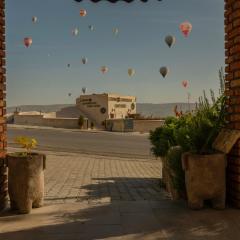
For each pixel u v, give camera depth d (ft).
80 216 20.61
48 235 17.72
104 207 22.31
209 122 23.13
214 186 20.79
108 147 82.84
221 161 20.88
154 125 144.15
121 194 31.96
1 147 21.84
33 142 23.67
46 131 129.39
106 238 17.22
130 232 17.95
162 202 23.18
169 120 37.76
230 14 21.62
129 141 98.48
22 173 21.25
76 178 41.55
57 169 48.73
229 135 21.07
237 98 20.88
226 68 22.53
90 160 60.03
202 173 20.77
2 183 22.00
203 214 20.30
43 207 22.59
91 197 30.42
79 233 17.93
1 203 21.79
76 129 146.41
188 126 25.03
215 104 24.40
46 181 38.99
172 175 25.13
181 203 22.66
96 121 178.29
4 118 22.27
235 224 18.78
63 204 23.49
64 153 69.36
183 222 19.17
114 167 52.11
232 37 21.40
